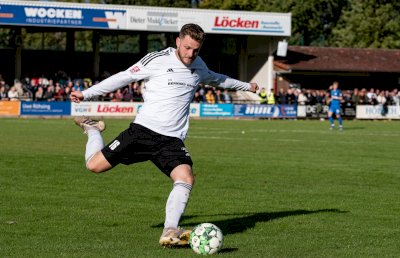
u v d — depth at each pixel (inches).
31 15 3048.7
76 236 534.3
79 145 1419.8
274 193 800.9
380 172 1037.2
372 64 3818.9
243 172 1006.4
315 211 676.1
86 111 2839.6
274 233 555.8
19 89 3120.1
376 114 3262.8
